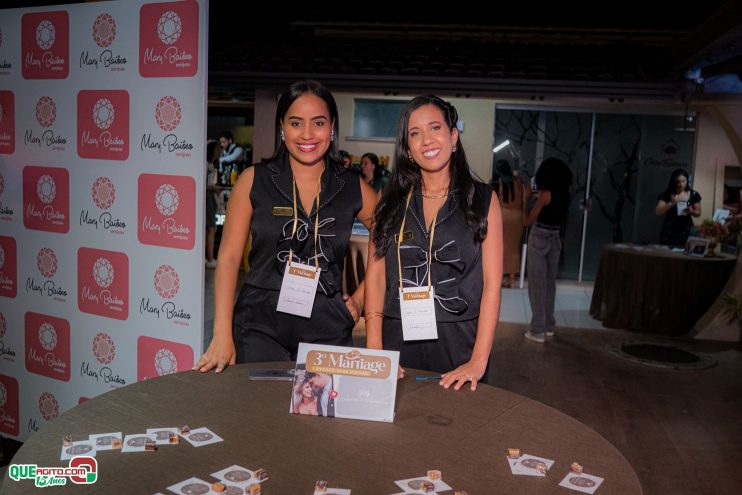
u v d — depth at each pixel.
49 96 3.09
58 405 3.29
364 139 9.02
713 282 6.15
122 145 2.94
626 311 6.44
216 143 9.43
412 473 1.44
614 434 3.81
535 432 1.68
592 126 8.84
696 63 5.86
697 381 4.89
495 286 2.29
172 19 2.75
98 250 3.06
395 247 2.33
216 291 2.35
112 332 3.09
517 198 8.56
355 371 1.77
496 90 6.75
